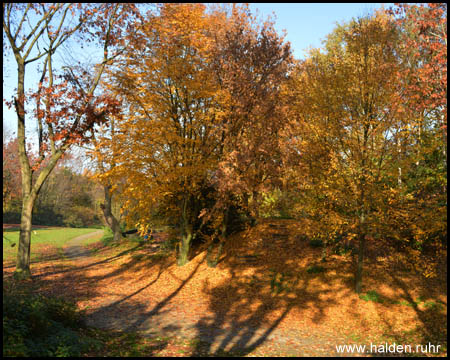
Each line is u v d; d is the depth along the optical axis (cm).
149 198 1617
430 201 1197
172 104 1655
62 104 1460
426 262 1411
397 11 1181
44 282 1520
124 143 1589
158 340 930
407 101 1152
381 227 1226
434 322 1052
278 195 2030
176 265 1888
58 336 745
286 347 933
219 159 1673
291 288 1441
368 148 1234
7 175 3703
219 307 1311
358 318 1156
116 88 1540
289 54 1611
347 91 1264
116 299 1373
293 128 1494
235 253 1862
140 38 1562
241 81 1534
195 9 1625
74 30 1559
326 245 1752
